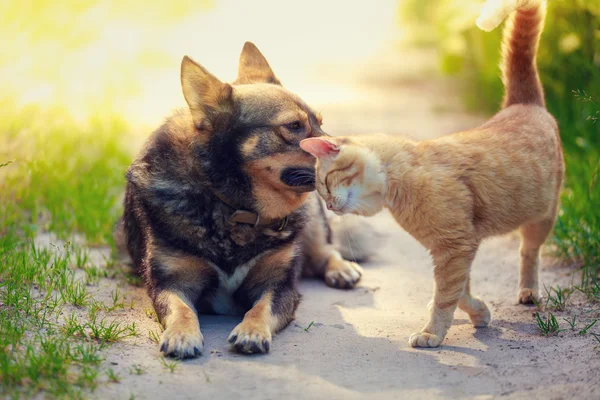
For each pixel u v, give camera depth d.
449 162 4.80
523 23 5.68
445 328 4.86
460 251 4.73
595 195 6.98
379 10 30.08
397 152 4.86
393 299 6.15
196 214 5.37
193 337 4.70
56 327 4.92
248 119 5.32
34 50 10.77
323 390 4.12
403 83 18.78
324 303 6.09
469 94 14.26
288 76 20.03
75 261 6.62
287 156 5.33
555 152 5.39
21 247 6.59
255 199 5.41
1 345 4.33
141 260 5.97
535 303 5.69
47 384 3.97
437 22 14.19
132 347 4.74
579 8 8.96
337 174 4.89
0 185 7.77
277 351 4.80
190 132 5.49
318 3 32.47
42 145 8.66
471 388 4.09
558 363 4.38
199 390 4.11
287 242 5.65
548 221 5.55
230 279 5.57
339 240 7.31
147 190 5.50
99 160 9.15
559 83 9.54
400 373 4.36
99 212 7.70
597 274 6.22
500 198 4.89
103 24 13.05
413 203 4.74
